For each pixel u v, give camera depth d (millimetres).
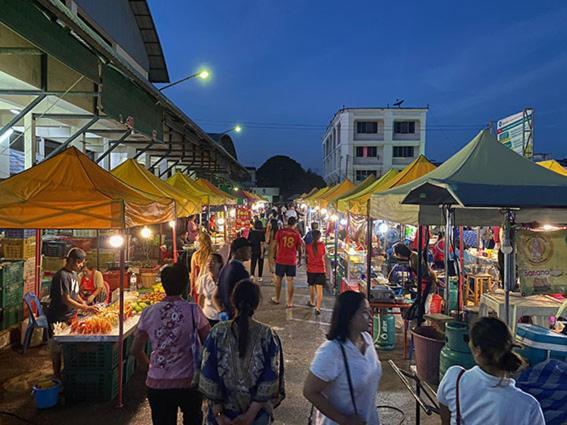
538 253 4770
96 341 5457
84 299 7270
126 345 6039
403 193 5875
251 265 14758
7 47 5086
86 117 7355
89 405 5418
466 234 15414
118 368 5543
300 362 7012
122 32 17312
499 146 5141
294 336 8344
